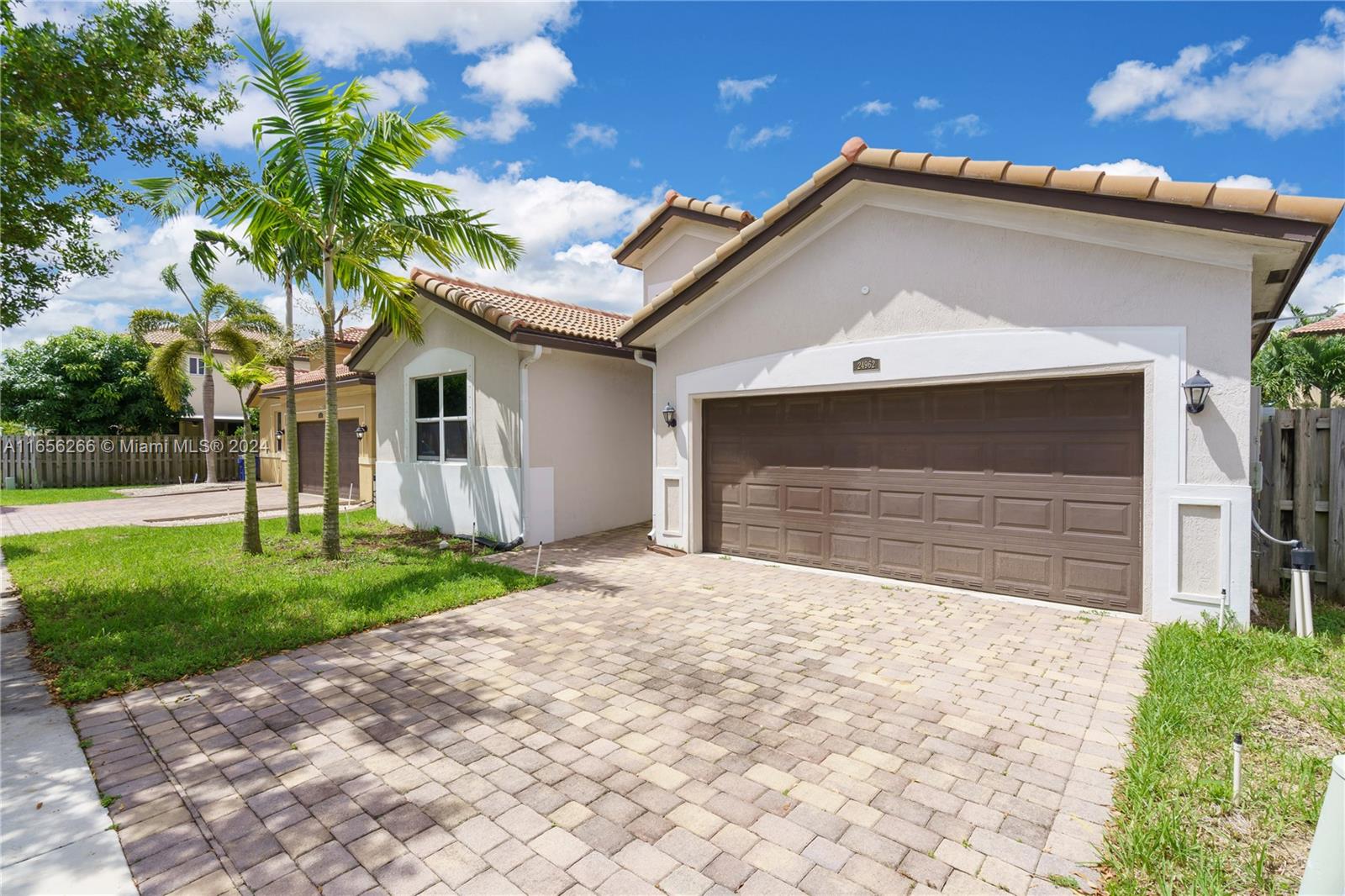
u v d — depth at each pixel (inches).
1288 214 201.6
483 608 278.8
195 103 254.1
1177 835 112.3
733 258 335.9
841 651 220.7
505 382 434.0
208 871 112.2
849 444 329.4
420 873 111.0
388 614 261.7
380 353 543.2
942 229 285.7
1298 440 275.1
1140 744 148.2
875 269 305.6
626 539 446.0
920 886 106.6
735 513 377.7
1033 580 275.3
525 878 109.4
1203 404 230.5
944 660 210.8
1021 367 266.4
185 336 780.0
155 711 178.1
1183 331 233.9
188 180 277.4
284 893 106.7
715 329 366.6
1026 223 262.7
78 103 212.2
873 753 151.3
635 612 270.7
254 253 382.6
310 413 803.4
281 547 411.5
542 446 434.9
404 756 151.9
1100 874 108.7
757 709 176.2
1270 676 188.1
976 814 126.8
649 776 142.3
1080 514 263.3
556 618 263.4
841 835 120.3
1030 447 274.8
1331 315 862.5
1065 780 138.8
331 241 364.2
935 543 301.9
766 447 362.0
